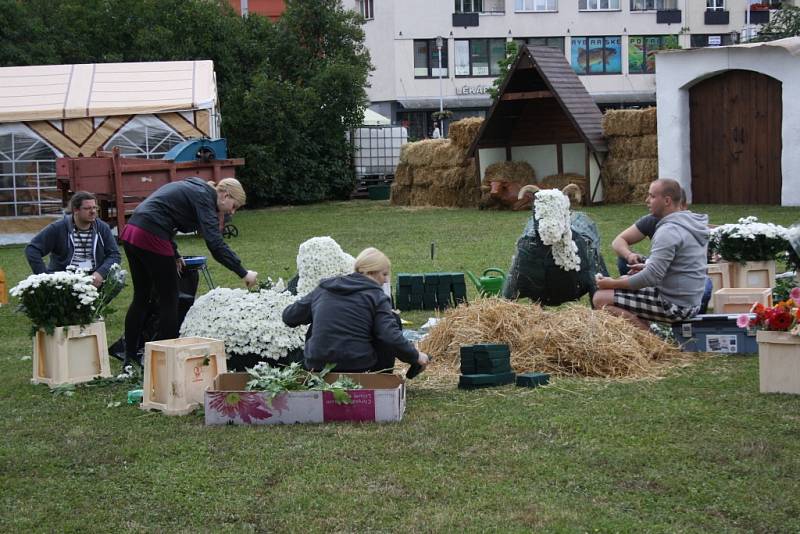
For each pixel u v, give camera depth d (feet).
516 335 25.20
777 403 20.71
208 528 14.94
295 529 14.75
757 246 31.42
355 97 105.81
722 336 26.04
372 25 186.29
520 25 190.08
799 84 71.41
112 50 104.42
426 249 54.54
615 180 83.87
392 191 97.09
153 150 77.10
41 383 25.41
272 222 79.82
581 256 28.45
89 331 25.27
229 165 69.00
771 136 74.90
